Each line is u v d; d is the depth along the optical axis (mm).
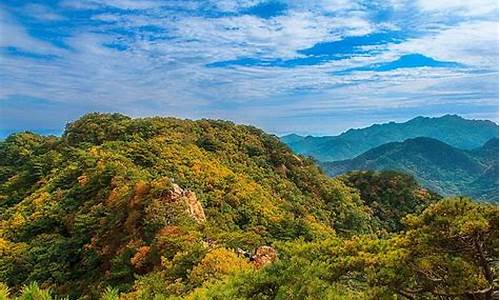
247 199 39125
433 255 10836
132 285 21672
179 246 22422
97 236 29078
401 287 10945
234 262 19297
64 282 27516
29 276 28469
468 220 10148
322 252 12539
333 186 65000
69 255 29531
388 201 74250
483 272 10789
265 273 11445
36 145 76812
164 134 58375
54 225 35625
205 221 29094
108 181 36406
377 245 12031
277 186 53125
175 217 26547
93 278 26672
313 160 74562
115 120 68625
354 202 65312
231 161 55000
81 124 68875
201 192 37531
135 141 54375
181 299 12797
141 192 29094
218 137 62281
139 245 25000
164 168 42062
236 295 11344
